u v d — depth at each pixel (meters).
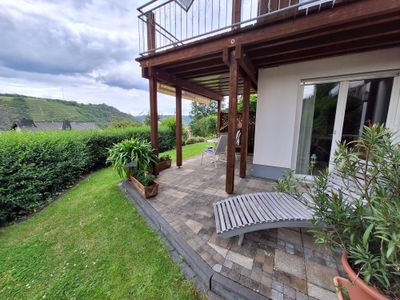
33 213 3.14
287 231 2.09
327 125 3.24
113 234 2.32
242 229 1.74
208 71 4.00
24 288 1.69
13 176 2.92
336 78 3.02
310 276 1.47
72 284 1.68
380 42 2.42
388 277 0.91
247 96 3.74
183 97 6.23
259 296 1.31
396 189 1.02
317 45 2.48
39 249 2.18
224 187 3.42
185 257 1.81
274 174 3.75
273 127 3.63
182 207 2.67
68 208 3.12
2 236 2.51
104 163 5.72
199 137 11.91
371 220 0.94
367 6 1.80
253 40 2.38
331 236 1.14
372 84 2.83
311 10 2.01
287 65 3.35
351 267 1.09
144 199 2.93
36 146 3.39
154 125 4.04
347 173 1.15
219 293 1.45
